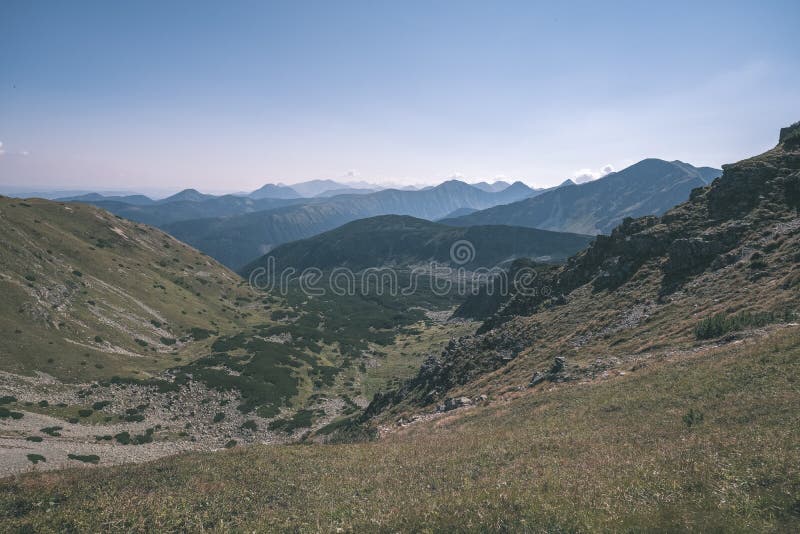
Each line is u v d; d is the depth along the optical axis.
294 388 100.44
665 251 61.25
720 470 12.30
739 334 32.25
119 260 152.50
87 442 63.25
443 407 45.88
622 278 62.84
